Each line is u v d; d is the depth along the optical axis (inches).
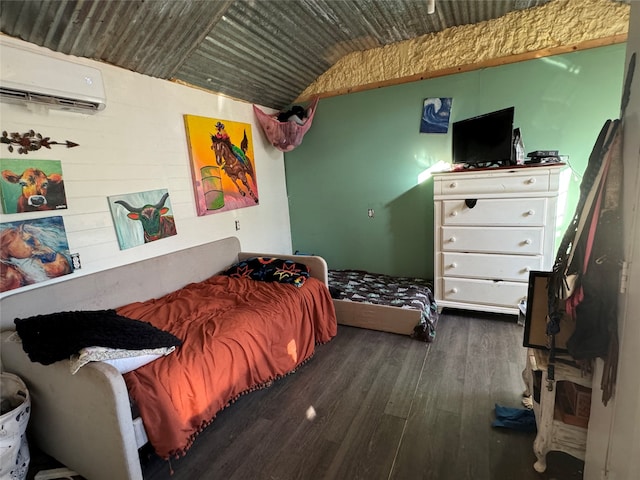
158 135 103.9
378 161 146.3
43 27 70.9
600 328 46.8
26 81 69.5
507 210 107.7
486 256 113.5
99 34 79.2
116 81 91.4
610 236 45.5
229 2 87.4
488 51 120.3
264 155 151.5
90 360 55.9
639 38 41.8
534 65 115.6
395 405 80.2
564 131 115.5
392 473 62.4
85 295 83.9
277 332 89.9
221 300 98.6
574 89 112.1
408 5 106.4
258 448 69.6
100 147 88.4
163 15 82.7
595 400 51.4
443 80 129.0
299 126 142.7
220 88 124.2
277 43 114.8
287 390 88.1
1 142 70.4
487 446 67.1
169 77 105.7
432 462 64.2
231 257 130.1
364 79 141.3
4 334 68.7
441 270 122.6
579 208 52.7
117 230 92.4
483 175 108.7
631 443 38.8
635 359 38.6
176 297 101.0
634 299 39.7
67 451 64.4
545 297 62.8
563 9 108.8
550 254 105.3
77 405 58.4
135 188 97.7
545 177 101.3
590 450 52.8
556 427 57.7
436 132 133.1
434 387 85.8
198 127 116.0
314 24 111.6
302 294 103.3
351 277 148.3
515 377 88.0
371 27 118.8
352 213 156.3
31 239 75.3
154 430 59.9
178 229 111.4
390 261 152.5
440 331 115.3
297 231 171.0
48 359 58.9
